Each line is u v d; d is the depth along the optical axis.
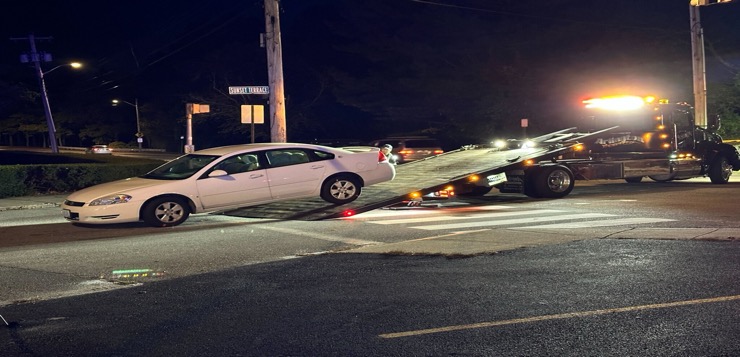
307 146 15.93
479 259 9.87
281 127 21.55
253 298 8.05
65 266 10.30
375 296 7.95
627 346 5.93
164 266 10.14
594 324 6.58
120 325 7.10
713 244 10.51
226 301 7.96
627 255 9.84
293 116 63.06
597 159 19.16
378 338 6.39
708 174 21.23
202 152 15.74
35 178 23.23
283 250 11.22
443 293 7.97
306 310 7.45
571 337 6.22
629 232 11.89
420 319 6.95
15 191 22.64
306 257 10.54
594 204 16.53
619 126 20.16
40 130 89.94
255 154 15.41
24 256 11.27
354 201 16.05
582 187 21.12
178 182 14.41
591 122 20.94
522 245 10.88
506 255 10.10
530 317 6.89
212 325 7.00
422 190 16.31
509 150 19.89
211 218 15.61
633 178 22.20
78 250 11.72
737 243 10.54
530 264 9.41
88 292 8.60
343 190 15.95
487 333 6.41
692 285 7.96
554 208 15.95
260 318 7.20
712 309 6.96
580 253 10.09
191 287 8.73
